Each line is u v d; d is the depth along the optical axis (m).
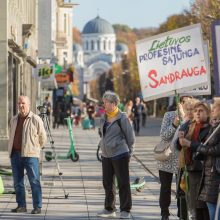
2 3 37.06
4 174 23.78
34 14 59.78
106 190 17.28
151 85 15.38
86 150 42.03
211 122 13.11
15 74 44.16
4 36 37.00
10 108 40.47
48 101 62.62
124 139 17.12
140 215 17.58
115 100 17.08
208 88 17.69
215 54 14.14
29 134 17.42
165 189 16.12
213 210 12.70
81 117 92.88
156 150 15.98
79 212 17.94
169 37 15.30
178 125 15.52
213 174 12.66
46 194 21.14
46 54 61.25
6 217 17.08
